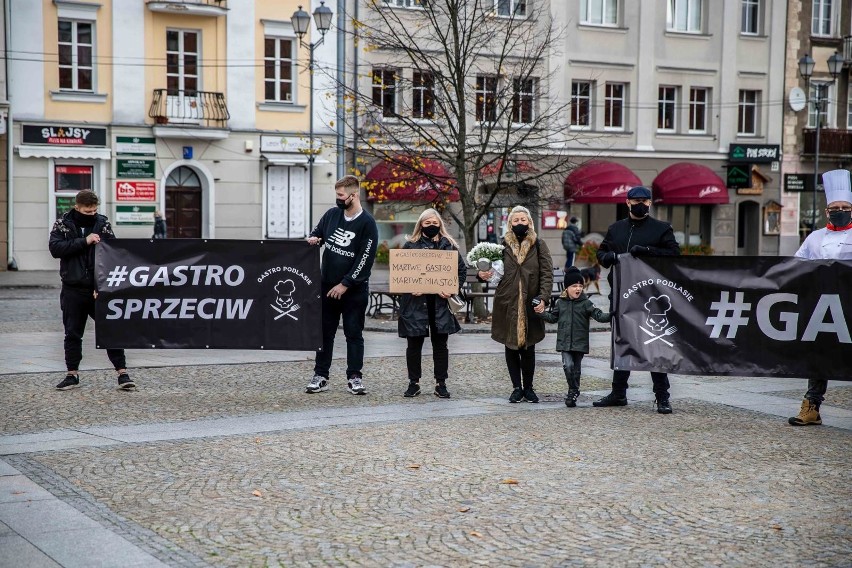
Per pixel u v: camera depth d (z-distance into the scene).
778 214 42.06
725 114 40.78
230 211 34.09
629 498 6.86
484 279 10.88
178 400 10.52
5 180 30.98
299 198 35.12
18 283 27.94
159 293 11.09
